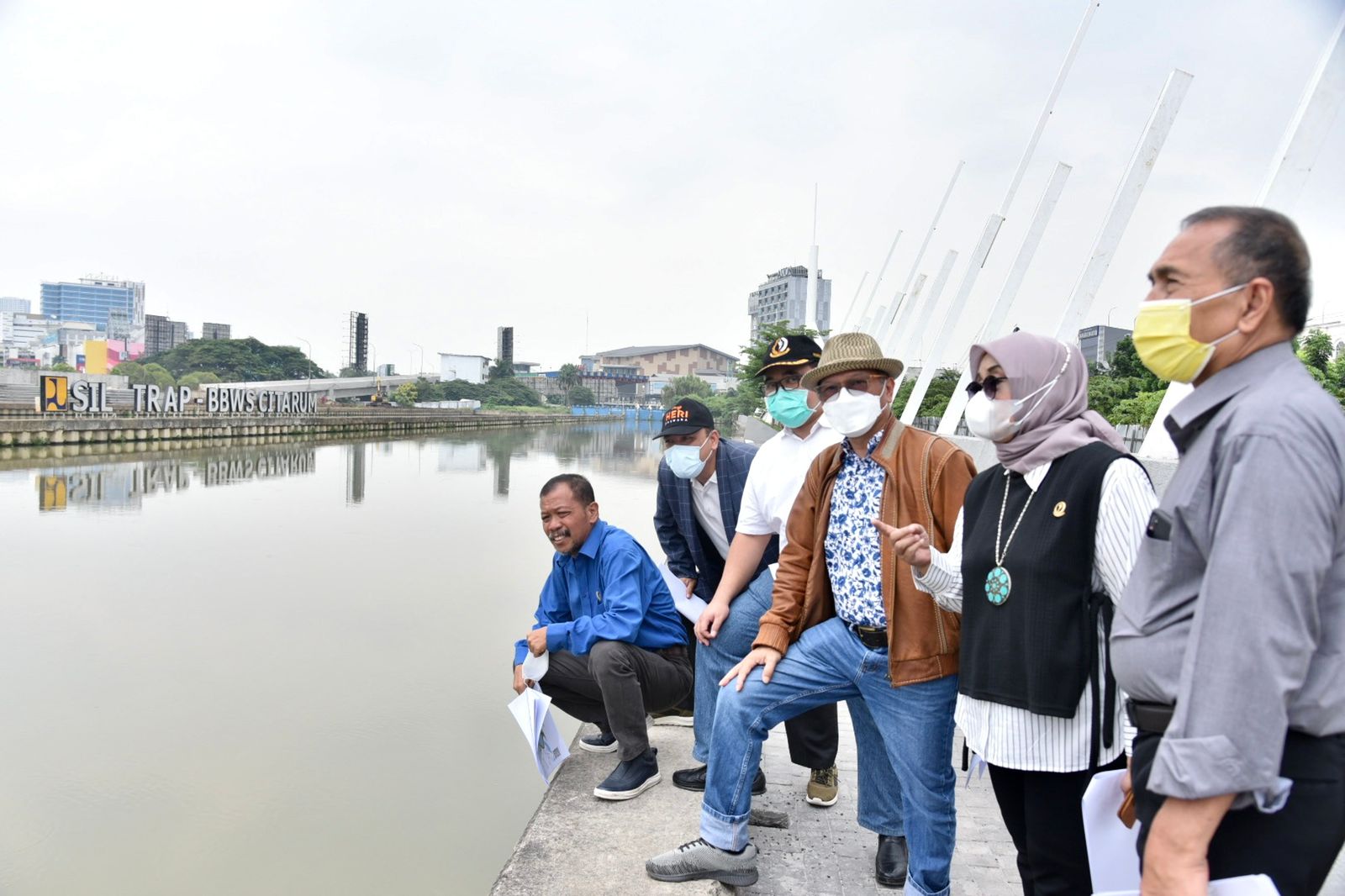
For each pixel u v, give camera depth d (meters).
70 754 4.27
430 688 5.27
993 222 8.73
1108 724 1.67
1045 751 1.70
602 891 2.36
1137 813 1.35
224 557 9.57
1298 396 1.19
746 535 2.87
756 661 2.35
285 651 6.02
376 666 5.71
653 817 2.84
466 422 61.28
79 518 12.50
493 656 5.96
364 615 7.01
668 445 3.26
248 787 3.95
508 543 10.79
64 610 7.12
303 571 8.83
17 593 7.71
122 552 9.84
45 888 3.12
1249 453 1.17
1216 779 1.13
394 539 10.94
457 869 3.30
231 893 3.11
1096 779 1.53
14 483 16.89
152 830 3.56
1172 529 1.31
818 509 2.38
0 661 5.71
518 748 4.43
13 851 3.37
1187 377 1.34
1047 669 1.66
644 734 3.04
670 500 3.39
